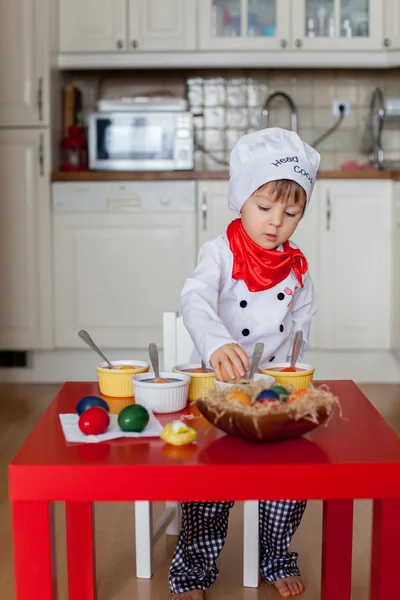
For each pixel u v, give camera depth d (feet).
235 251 5.50
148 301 12.85
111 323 12.90
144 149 13.14
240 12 13.35
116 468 3.31
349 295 12.84
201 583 5.64
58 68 13.41
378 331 12.90
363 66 13.56
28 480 3.32
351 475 3.35
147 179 12.60
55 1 13.12
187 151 13.11
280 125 14.64
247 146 5.18
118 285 12.84
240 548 6.58
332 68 14.51
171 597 5.62
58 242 12.78
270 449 3.55
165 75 14.58
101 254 12.78
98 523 7.18
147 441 3.67
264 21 13.41
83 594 5.07
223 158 14.73
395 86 14.49
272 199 5.08
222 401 3.62
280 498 3.34
